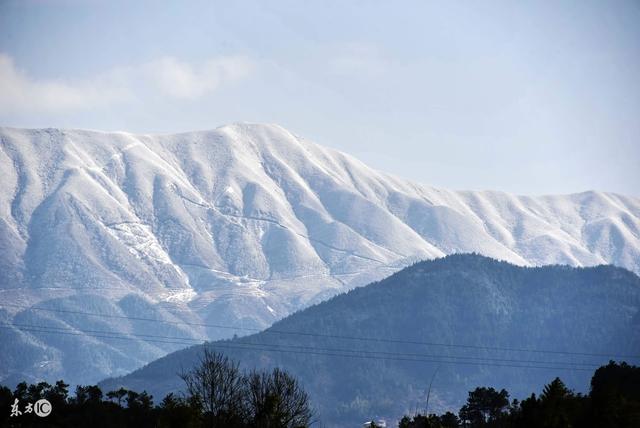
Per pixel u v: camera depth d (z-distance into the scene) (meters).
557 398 182.75
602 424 182.12
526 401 184.38
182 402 194.88
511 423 191.62
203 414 193.38
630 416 182.88
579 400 192.00
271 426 191.50
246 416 193.62
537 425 180.12
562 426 179.38
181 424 188.88
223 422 192.50
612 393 185.75
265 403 192.62
